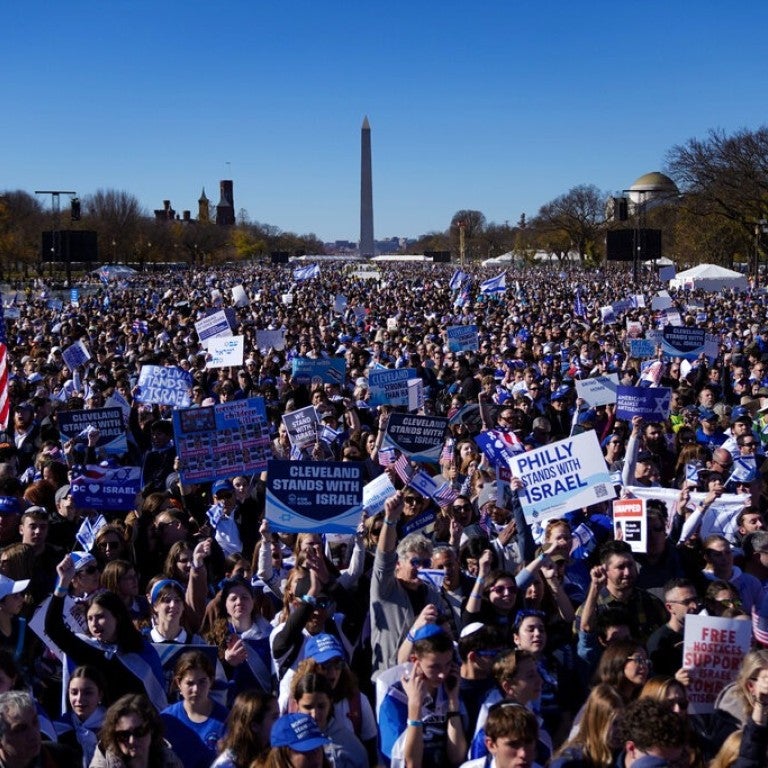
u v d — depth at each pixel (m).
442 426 12.58
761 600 7.92
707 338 22.09
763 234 80.88
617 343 29.70
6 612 7.46
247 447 11.70
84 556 7.96
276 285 78.44
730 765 5.64
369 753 6.68
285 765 5.28
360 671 7.79
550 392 19.39
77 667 6.77
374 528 9.17
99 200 126.94
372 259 179.38
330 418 15.70
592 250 134.00
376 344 26.73
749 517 10.00
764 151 71.69
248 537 11.27
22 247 103.88
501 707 5.52
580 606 8.06
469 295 54.47
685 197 77.56
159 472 13.98
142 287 82.62
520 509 9.64
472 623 7.04
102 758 5.77
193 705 6.53
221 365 21.52
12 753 5.40
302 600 7.23
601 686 5.83
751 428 14.22
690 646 6.68
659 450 14.18
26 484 12.56
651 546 8.88
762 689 5.64
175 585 7.75
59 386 22.02
